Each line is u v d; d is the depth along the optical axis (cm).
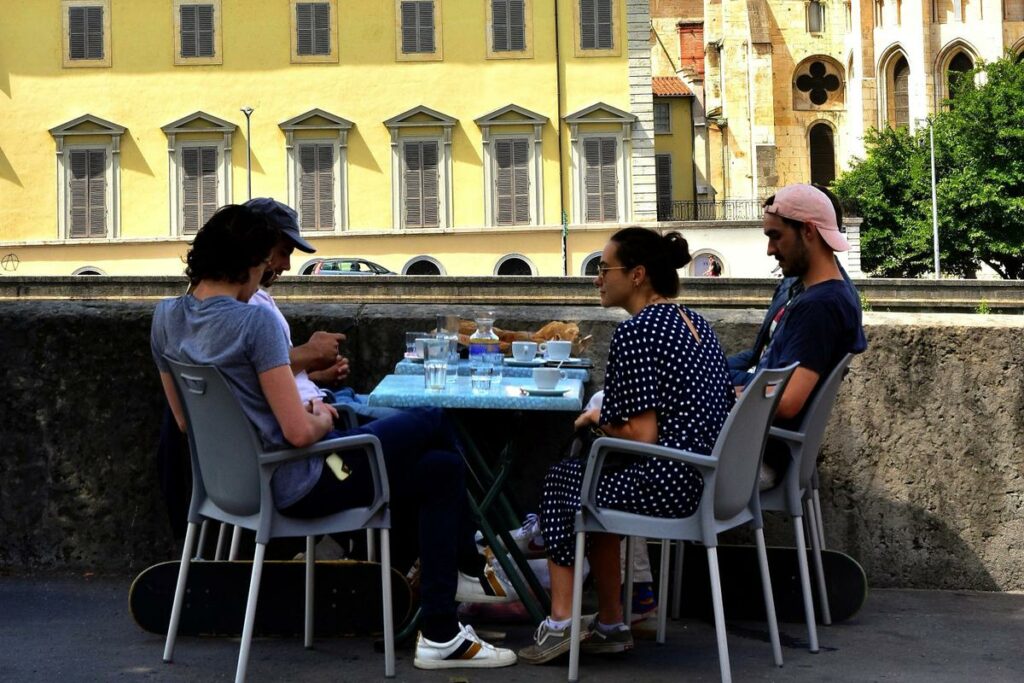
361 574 549
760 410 490
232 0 4725
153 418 680
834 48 7488
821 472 674
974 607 629
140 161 4719
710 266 4878
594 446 483
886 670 510
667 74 7894
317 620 549
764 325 624
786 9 7488
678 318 506
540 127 4744
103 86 4716
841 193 5703
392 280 2947
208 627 552
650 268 516
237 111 4731
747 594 599
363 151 4741
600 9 4747
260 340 474
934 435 670
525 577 581
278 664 511
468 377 591
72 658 518
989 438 669
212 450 484
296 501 478
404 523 621
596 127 4753
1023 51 6712
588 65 4753
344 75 4734
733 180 7356
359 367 704
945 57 6788
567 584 514
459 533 572
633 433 496
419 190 4738
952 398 670
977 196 5156
